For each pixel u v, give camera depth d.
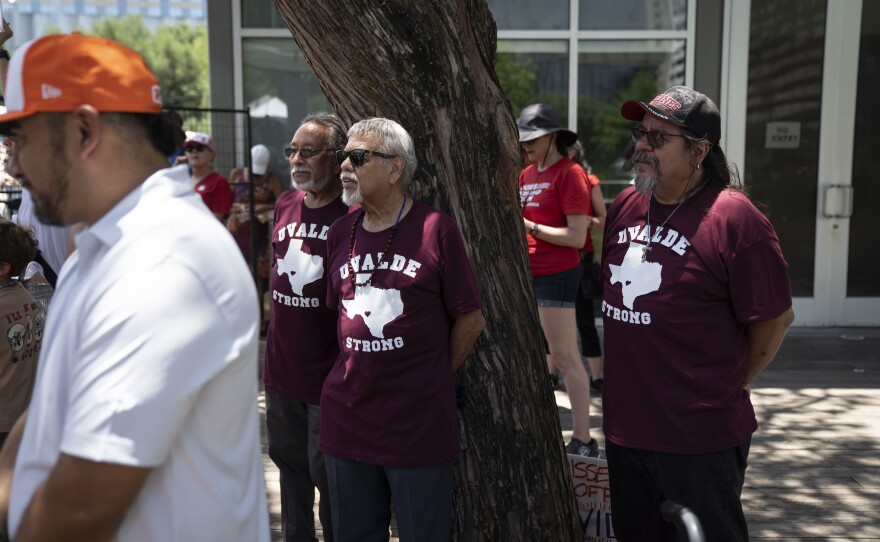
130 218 1.29
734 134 7.55
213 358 1.27
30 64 1.26
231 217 7.07
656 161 2.38
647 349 2.42
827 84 7.52
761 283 2.32
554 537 2.82
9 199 4.87
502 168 2.64
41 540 1.21
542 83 7.64
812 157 7.61
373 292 2.46
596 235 6.99
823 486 4.12
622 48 7.58
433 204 2.57
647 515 2.56
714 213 2.36
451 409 2.50
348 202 2.51
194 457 1.30
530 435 2.73
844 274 7.73
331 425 2.56
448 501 2.54
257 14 7.51
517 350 2.70
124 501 1.20
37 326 3.04
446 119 2.52
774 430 4.96
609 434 2.56
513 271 2.70
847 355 6.73
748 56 7.49
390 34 2.39
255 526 1.45
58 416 1.29
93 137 1.29
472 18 2.52
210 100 7.59
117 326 1.21
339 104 2.57
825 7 7.45
